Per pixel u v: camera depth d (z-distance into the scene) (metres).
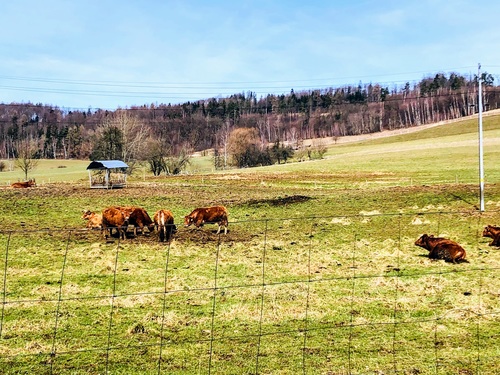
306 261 17.89
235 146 107.06
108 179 51.66
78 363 9.43
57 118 162.00
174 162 86.38
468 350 9.91
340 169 67.50
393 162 70.12
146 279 15.52
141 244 21.08
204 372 9.03
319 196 39.56
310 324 11.49
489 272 15.85
